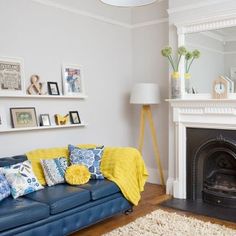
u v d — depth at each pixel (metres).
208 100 3.70
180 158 4.09
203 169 3.99
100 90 4.55
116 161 3.45
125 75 4.99
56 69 3.93
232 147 3.68
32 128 3.52
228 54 3.72
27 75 3.61
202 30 3.89
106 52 4.64
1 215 2.34
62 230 2.75
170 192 4.25
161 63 4.70
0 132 3.35
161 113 4.73
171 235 2.87
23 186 2.82
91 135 4.43
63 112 4.02
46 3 3.80
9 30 3.44
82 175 3.20
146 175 3.59
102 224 3.25
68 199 2.79
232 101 3.54
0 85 3.33
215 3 3.73
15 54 3.49
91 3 4.37
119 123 4.89
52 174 3.18
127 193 3.34
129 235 2.89
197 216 3.42
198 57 3.94
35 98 3.68
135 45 5.02
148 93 4.36
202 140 3.92
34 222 2.54
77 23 4.20
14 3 3.47
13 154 3.47
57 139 3.95
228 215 3.42
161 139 4.75
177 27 4.06
